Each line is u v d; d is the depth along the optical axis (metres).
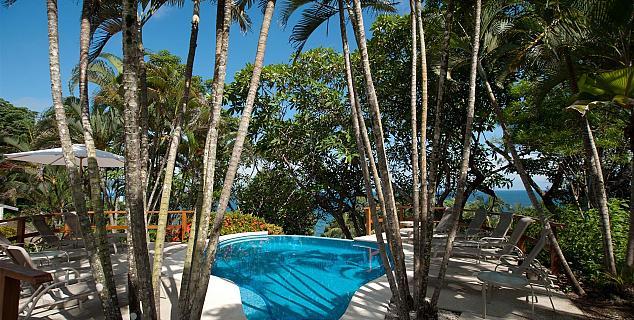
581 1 5.38
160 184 15.68
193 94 12.56
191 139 14.12
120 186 17.42
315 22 5.82
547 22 5.82
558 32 5.70
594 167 5.72
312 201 15.38
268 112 13.84
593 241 6.21
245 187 16.80
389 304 4.65
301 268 7.76
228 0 3.56
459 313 4.38
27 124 21.06
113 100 13.23
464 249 6.33
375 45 13.30
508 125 9.91
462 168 4.14
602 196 5.66
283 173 15.16
